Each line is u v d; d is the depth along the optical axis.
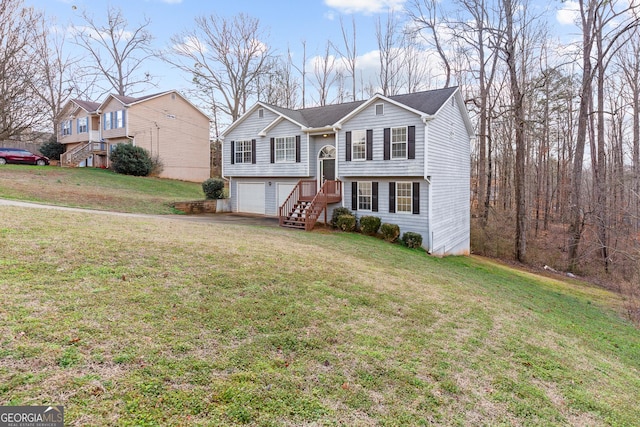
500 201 29.06
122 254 6.34
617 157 23.42
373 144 15.83
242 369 3.66
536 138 24.61
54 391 2.87
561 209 27.34
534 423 3.68
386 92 32.88
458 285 9.10
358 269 8.31
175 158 31.06
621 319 10.63
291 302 5.54
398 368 4.21
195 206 19.58
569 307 10.56
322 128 17.05
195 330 4.24
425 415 3.47
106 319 4.11
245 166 20.30
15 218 7.86
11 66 15.54
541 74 21.97
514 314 7.49
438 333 5.45
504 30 18.67
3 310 3.92
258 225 15.18
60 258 5.68
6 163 26.84
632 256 16.52
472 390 4.06
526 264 19.12
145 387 3.12
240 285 5.84
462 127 19.14
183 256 6.81
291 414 3.15
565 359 5.52
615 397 4.66
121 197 18.08
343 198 17.09
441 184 16.08
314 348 4.34
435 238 15.46
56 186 18.17
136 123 28.25
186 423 2.80
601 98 19.39
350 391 3.63
